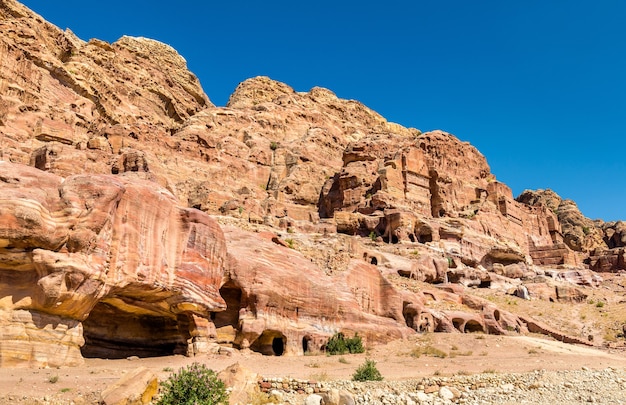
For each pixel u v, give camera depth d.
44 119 61.19
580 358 34.69
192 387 16.53
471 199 95.31
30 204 21.56
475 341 39.16
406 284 52.09
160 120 110.31
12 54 68.12
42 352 21.64
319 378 22.97
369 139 99.50
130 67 116.75
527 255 94.25
